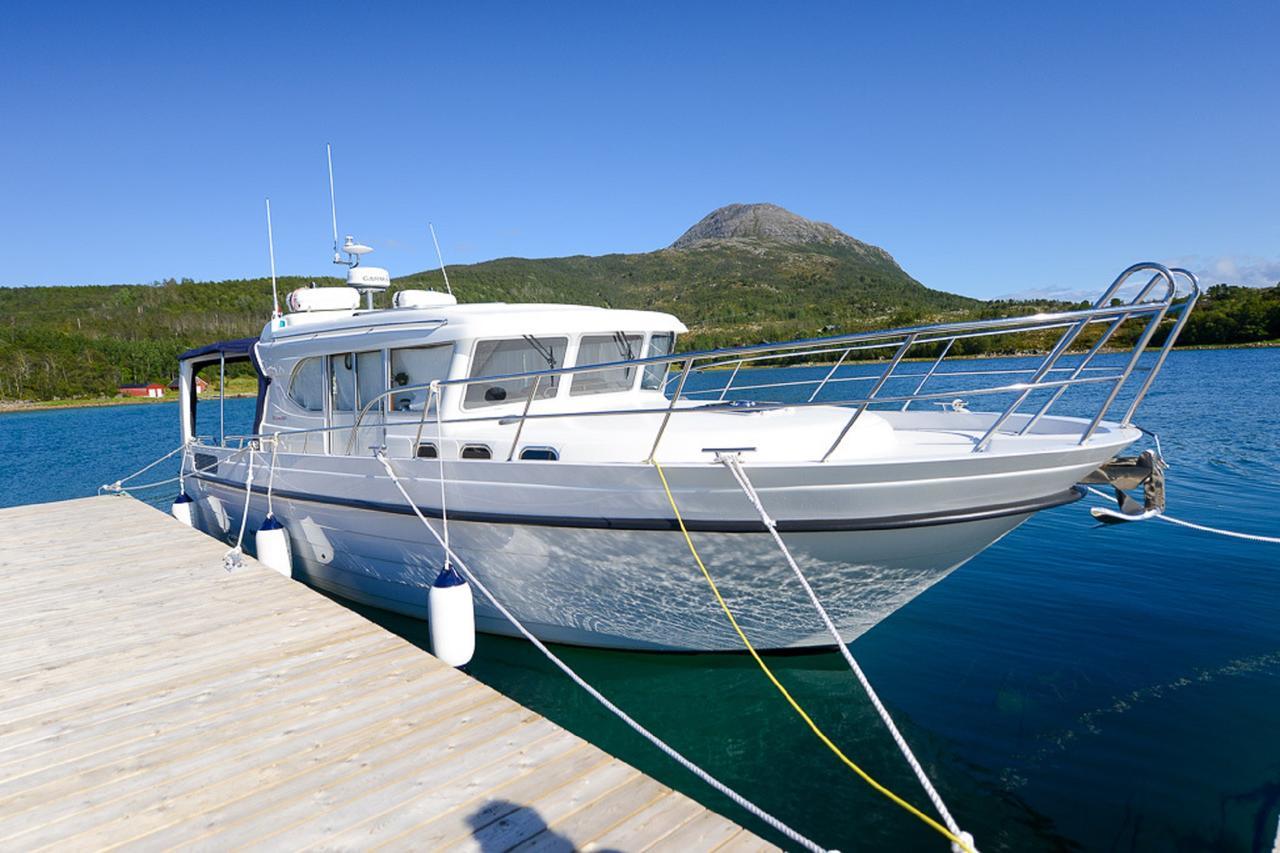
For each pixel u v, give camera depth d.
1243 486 10.65
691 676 5.50
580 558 5.05
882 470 4.09
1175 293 4.16
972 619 6.39
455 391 5.59
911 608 6.70
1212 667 5.35
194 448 9.00
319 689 4.02
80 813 2.94
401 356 6.04
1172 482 11.07
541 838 2.71
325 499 6.44
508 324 5.57
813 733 4.75
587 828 2.77
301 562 7.48
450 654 4.92
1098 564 7.77
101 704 3.91
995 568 7.75
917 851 3.63
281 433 6.91
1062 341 4.47
